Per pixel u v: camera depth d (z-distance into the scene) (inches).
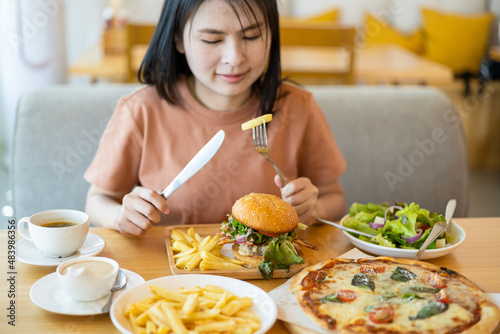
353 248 45.6
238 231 42.0
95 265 37.1
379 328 30.6
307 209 49.6
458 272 41.5
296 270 40.6
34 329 33.0
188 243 44.8
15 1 132.5
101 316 34.6
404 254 42.6
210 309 32.8
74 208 70.6
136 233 46.8
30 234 42.5
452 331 30.4
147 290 34.8
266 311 33.3
